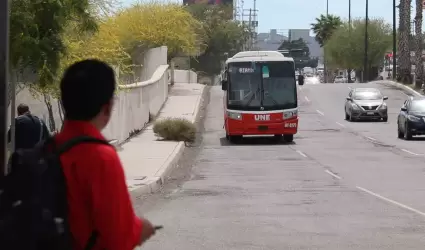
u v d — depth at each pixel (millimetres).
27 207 2707
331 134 33250
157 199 14328
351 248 9328
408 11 63344
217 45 89312
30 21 9898
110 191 2973
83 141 3018
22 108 10328
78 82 3117
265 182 17000
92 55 13578
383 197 14258
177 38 50938
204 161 22344
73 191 2949
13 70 10086
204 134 33344
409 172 18828
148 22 49688
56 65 10328
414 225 11070
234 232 10539
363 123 40031
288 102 28969
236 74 29188
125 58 18469
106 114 3252
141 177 16312
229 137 29625
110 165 2998
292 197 14383
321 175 18328
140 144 25391
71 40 12109
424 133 29484
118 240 2992
